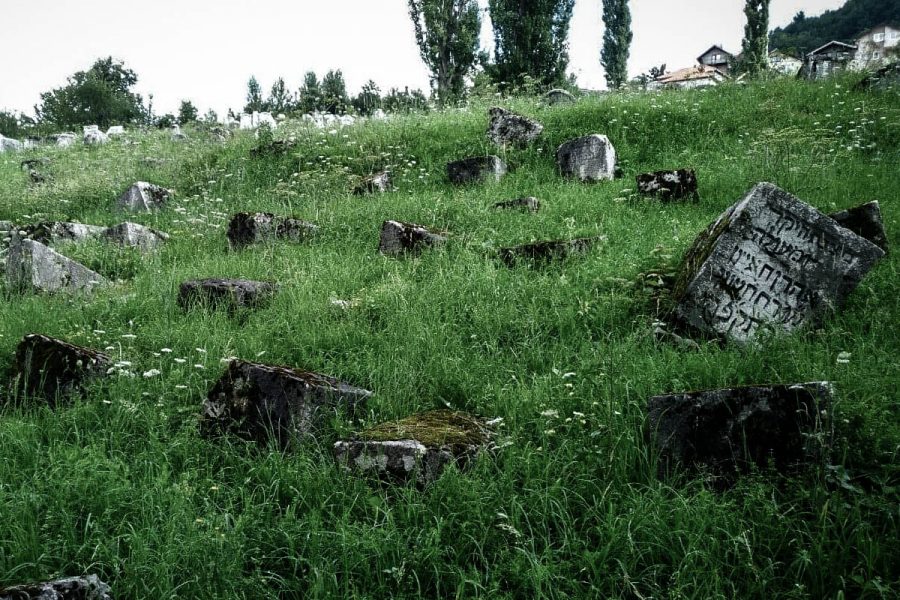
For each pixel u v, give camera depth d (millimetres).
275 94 42219
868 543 3098
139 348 6395
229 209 12422
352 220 10508
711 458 3857
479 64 27375
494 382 5379
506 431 4586
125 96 56406
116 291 8297
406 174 13102
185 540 3375
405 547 3383
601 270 7262
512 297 6926
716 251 5750
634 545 3332
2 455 4395
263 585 3252
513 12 26281
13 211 13625
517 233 9211
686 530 3328
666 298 6156
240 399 4727
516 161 13133
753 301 5723
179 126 26562
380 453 4070
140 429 4863
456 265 8000
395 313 6746
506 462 4035
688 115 14047
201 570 3217
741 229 5715
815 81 15891
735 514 3430
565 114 14695
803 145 11547
